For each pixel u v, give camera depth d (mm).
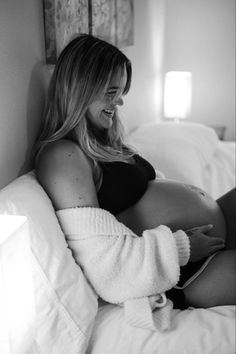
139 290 1124
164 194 1460
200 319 1115
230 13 2914
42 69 1340
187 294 1264
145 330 1080
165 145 2176
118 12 1982
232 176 2232
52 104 1297
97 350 1062
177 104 2818
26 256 837
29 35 1221
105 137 1511
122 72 1296
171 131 2369
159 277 1142
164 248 1158
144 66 2643
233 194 1642
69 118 1264
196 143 2283
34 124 1305
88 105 1265
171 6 2977
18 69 1169
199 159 2186
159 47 2930
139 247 1144
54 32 1311
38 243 996
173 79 2775
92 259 1124
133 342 1055
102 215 1158
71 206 1177
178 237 1230
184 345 1036
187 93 2820
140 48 2525
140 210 1419
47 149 1237
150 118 2891
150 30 2680
